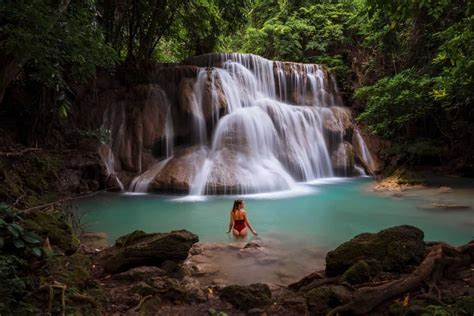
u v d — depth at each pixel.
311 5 24.53
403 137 17.20
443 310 3.12
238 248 6.65
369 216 9.21
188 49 20.56
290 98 17.98
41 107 9.88
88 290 4.01
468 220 8.71
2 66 5.67
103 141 11.48
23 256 3.79
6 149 8.45
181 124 14.29
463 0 14.01
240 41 27.98
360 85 19.50
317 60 22.19
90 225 8.34
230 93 15.09
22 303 3.24
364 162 16.89
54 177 10.04
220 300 4.20
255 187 12.19
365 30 18.27
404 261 4.21
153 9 15.23
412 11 6.09
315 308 3.67
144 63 15.29
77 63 8.25
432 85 15.12
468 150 15.29
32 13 5.29
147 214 9.41
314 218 9.08
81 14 8.10
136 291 4.13
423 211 9.65
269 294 4.21
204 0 16.39
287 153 14.88
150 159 13.48
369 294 3.58
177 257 5.19
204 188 11.81
